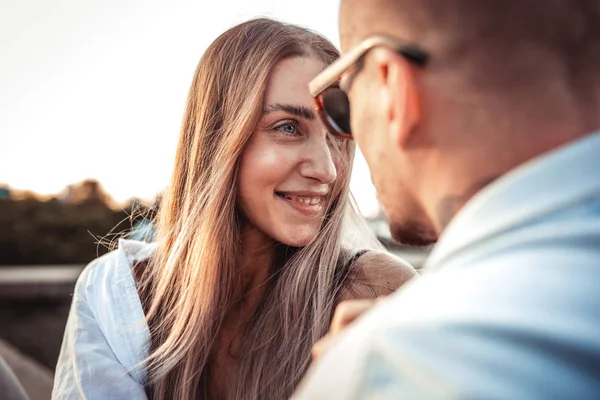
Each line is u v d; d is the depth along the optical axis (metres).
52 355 5.86
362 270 1.57
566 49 0.62
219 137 1.56
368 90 0.74
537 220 0.57
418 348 0.51
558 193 0.56
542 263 0.53
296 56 1.50
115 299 1.63
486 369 0.48
